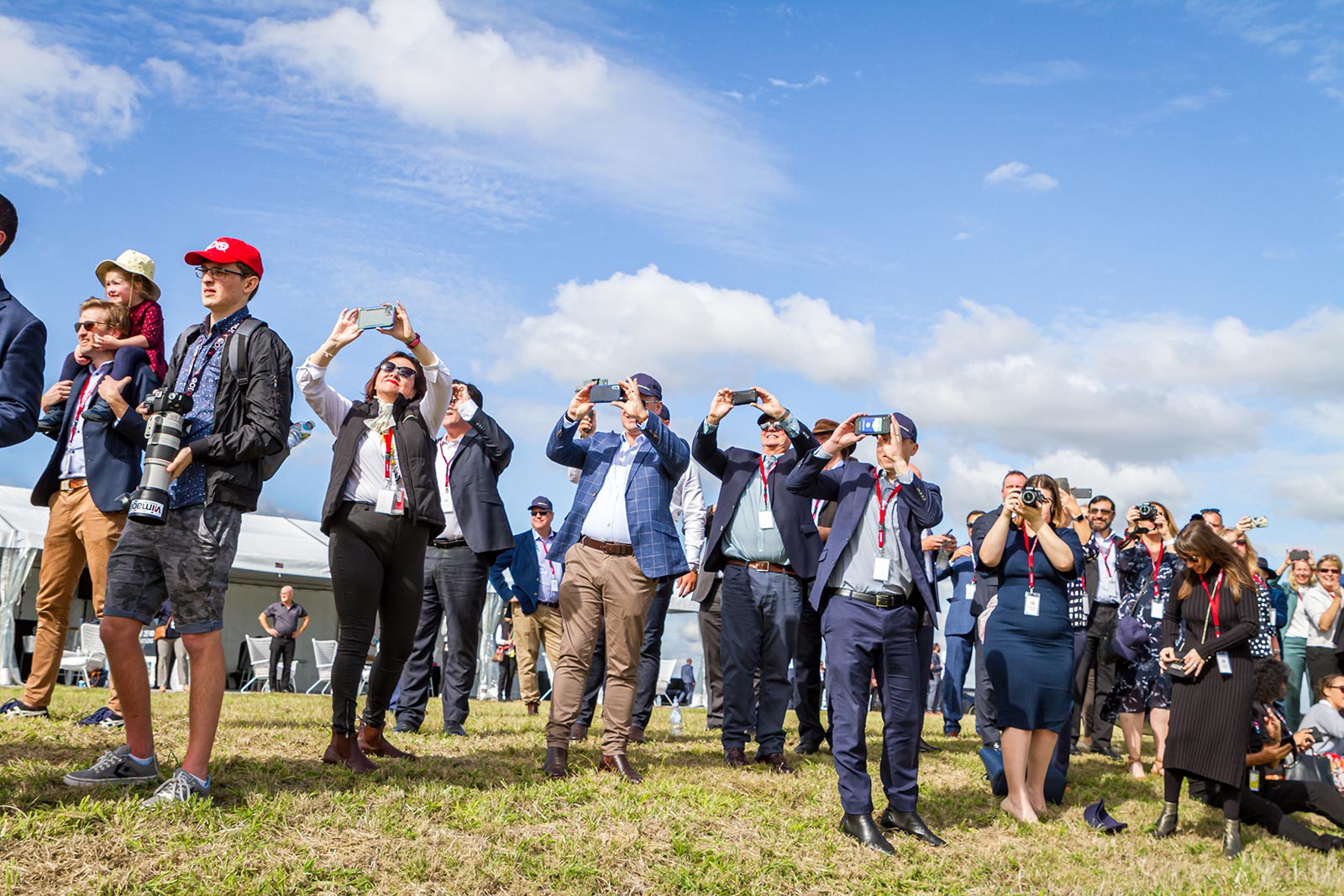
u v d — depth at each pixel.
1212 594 6.33
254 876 3.74
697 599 8.77
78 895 3.40
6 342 4.09
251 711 8.32
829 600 5.64
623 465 6.16
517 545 9.47
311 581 21.75
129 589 4.19
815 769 6.99
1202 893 5.09
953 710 10.31
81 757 4.85
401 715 7.44
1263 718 7.03
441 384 5.40
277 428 4.24
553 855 4.39
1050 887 4.93
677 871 4.45
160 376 6.04
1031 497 6.21
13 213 4.31
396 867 4.00
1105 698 9.48
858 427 5.69
